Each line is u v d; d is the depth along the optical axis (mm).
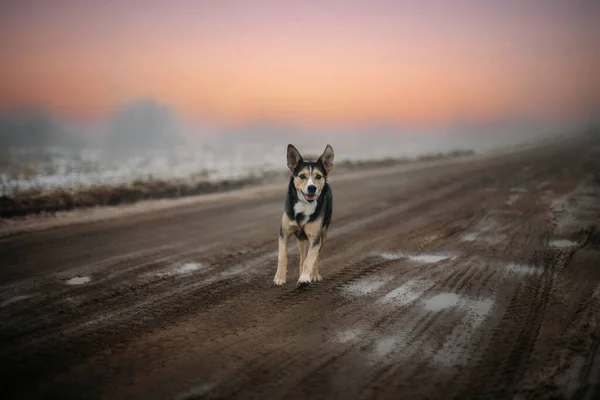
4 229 9258
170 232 9336
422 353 4176
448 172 20188
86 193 12422
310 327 4789
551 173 17797
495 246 8016
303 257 6562
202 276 6551
